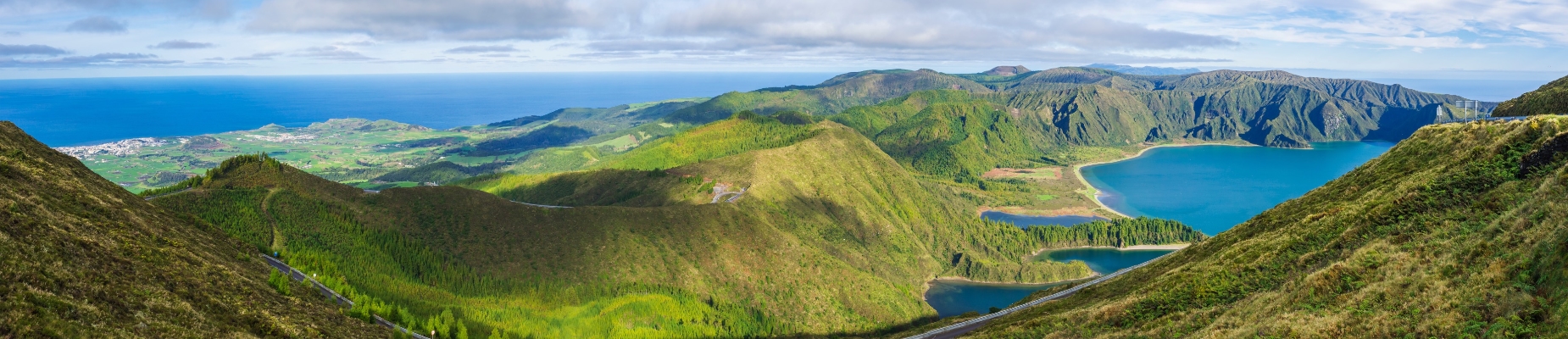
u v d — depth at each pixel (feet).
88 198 426.51
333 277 523.70
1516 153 323.98
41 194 389.80
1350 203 375.45
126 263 339.36
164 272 349.61
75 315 260.42
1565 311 179.11
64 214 368.89
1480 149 349.20
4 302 243.19
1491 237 249.14
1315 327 233.76
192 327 297.53
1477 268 225.97
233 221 653.71
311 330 352.49
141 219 441.68
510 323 623.36
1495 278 212.43
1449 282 225.35
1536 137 330.75
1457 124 435.94
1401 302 228.43
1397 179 392.68
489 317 620.49
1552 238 211.61
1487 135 375.04
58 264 296.51
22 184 392.06
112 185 523.29
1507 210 279.49
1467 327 197.36
